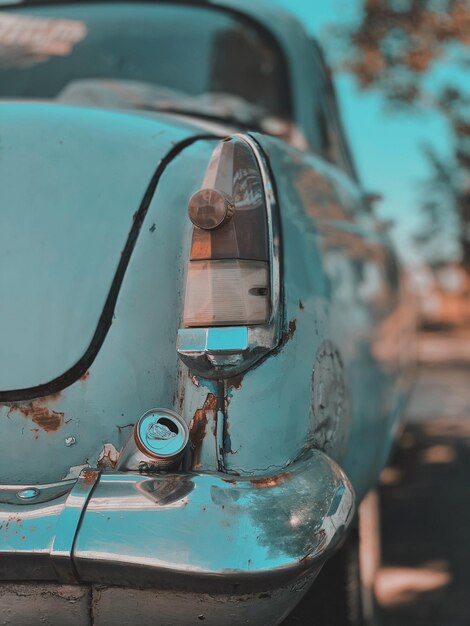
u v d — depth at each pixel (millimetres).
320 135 2123
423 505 3080
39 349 1195
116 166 1278
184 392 1151
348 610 1535
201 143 1365
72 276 1220
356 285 1590
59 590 1053
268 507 1049
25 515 1043
